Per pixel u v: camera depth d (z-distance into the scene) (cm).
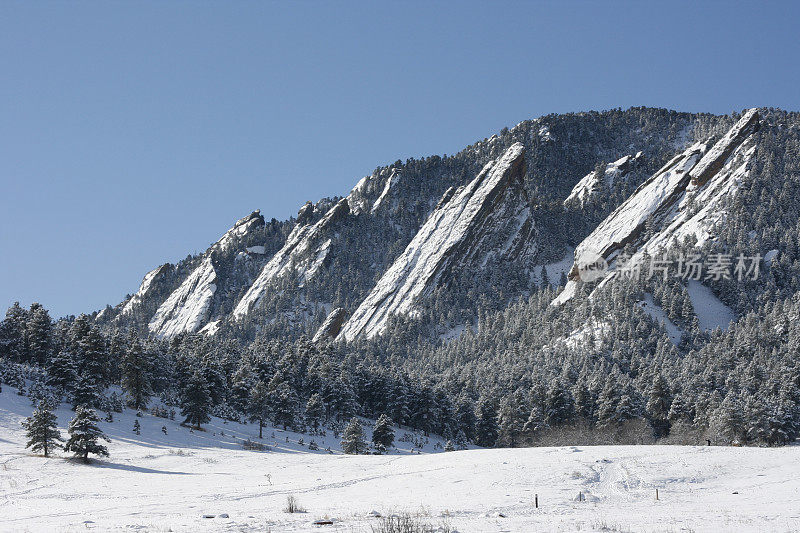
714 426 10600
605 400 12219
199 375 10550
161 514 3816
